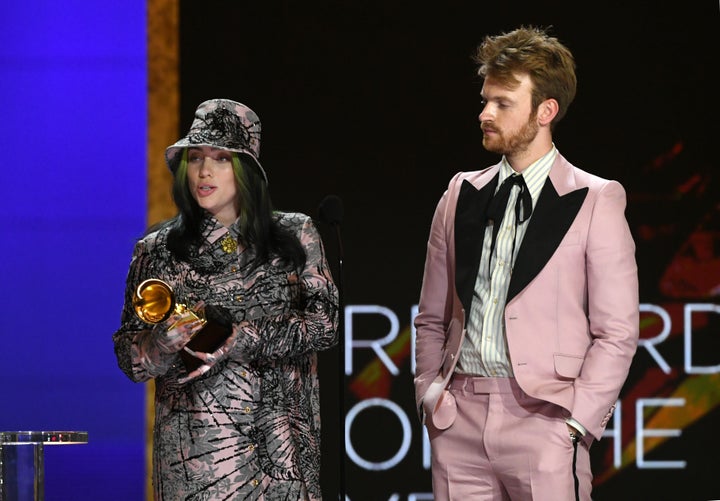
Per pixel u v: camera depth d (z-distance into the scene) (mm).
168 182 20656
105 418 20406
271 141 20875
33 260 20469
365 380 20766
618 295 11500
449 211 12477
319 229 20906
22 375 20344
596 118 21281
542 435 11281
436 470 11883
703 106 21344
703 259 21312
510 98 11844
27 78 20547
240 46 20844
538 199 11797
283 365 11078
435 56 21109
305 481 10945
